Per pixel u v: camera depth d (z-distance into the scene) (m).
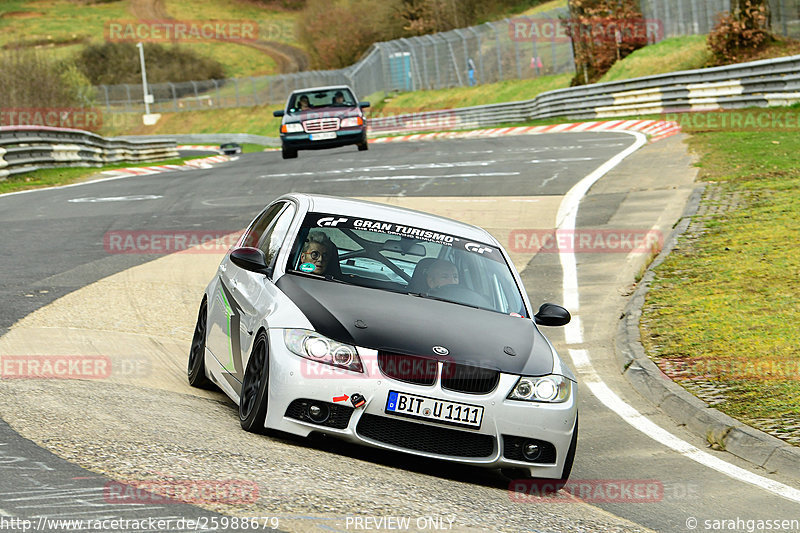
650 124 117.06
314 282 23.58
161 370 28.25
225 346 24.75
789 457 24.36
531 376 21.48
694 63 140.25
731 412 27.86
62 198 75.06
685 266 45.88
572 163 83.50
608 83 138.62
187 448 18.97
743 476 23.95
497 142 115.38
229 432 21.14
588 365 35.09
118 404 22.31
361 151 113.00
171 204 69.62
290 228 25.58
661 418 29.17
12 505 14.48
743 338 34.78
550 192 68.69
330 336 20.94
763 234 49.84
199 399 25.12
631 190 67.06
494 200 66.38
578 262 50.06
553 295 44.72
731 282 42.25
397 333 21.41
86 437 18.78
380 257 25.03
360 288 23.67
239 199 71.56
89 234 54.84
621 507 20.95
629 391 32.06
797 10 126.38
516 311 25.02
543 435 21.16
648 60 152.12
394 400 20.34
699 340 35.16
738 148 79.81
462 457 20.75
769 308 38.03
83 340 30.42
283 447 20.53
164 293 39.53
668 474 23.94
